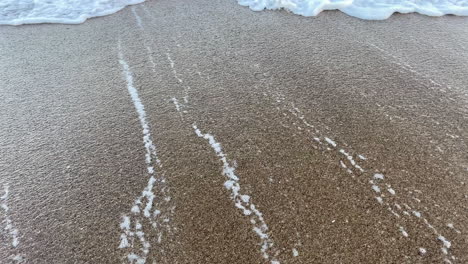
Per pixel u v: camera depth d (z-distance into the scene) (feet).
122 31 11.77
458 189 6.30
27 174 6.77
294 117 8.00
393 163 6.83
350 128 7.67
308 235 5.60
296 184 6.46
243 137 7.50
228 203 6.16
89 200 6.27
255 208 6.05
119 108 8.35
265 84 9.05
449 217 5.84
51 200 6.29
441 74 9.29
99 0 13.76
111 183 6.57
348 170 6.71
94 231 5.78
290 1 13.20
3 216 6.03
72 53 10.57
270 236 5.61
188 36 11.37
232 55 10.30
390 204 6.06
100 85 9.13
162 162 6.97
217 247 5.48
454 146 7.18
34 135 7.64
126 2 13.76
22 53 10.61
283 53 10.34
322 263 5.21
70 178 6.68
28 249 5.55
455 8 12.78
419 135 7.45
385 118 7.91
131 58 10.26
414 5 12.92
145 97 8.68
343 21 12.16
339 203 6.09
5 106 8.45
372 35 11.25
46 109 8.36
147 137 7.54
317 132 7.59
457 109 8.13
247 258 5.31
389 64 9.75
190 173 6.73
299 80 9.18
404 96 8.54
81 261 5.37
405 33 11.34
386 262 5.22
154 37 11.34
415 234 5.59
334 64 9.79
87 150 7.25
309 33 11.43
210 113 8.16
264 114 8.11
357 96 8.57
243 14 12.82
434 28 11.65
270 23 12.12
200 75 9.45
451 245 5.44
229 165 6.88
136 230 5.78
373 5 12.98
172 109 8.30
